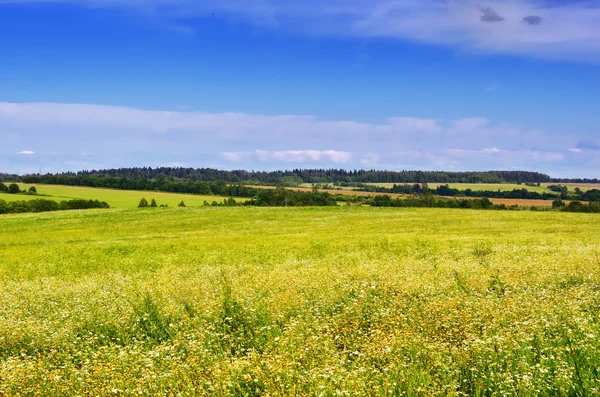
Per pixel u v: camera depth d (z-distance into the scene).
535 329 7.36
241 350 7.84
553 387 5.60
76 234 48.53
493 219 56.84
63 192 147.88
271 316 9.43
